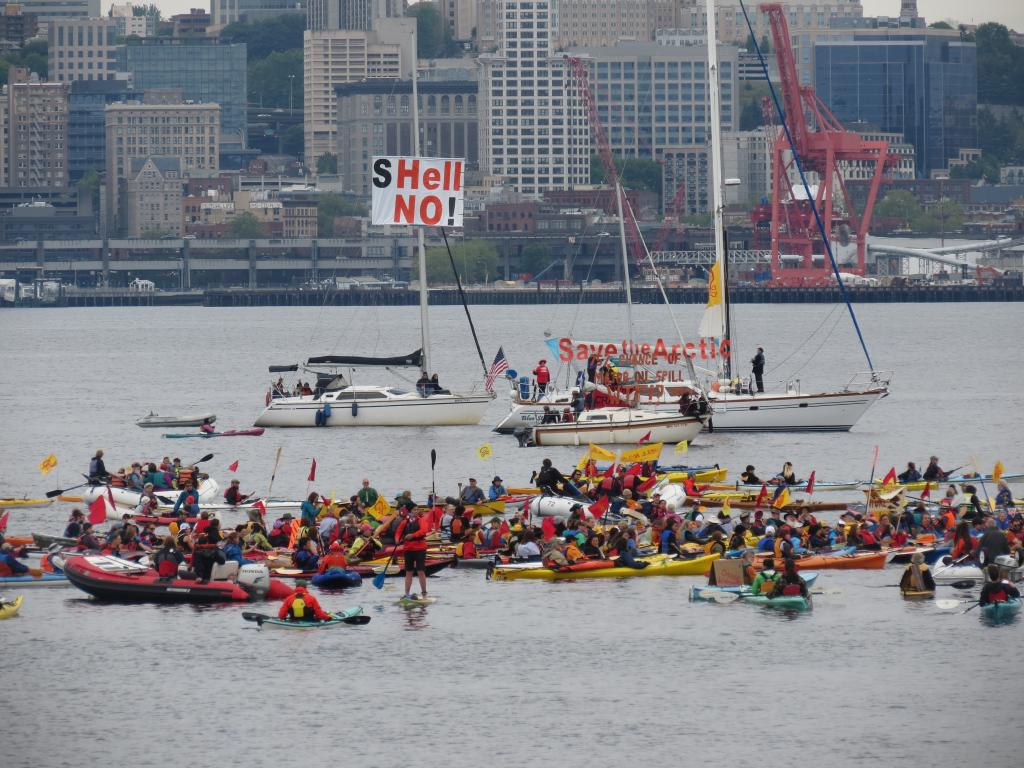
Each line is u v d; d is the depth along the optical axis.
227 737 196.88
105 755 191.50
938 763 188.12
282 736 197.12
